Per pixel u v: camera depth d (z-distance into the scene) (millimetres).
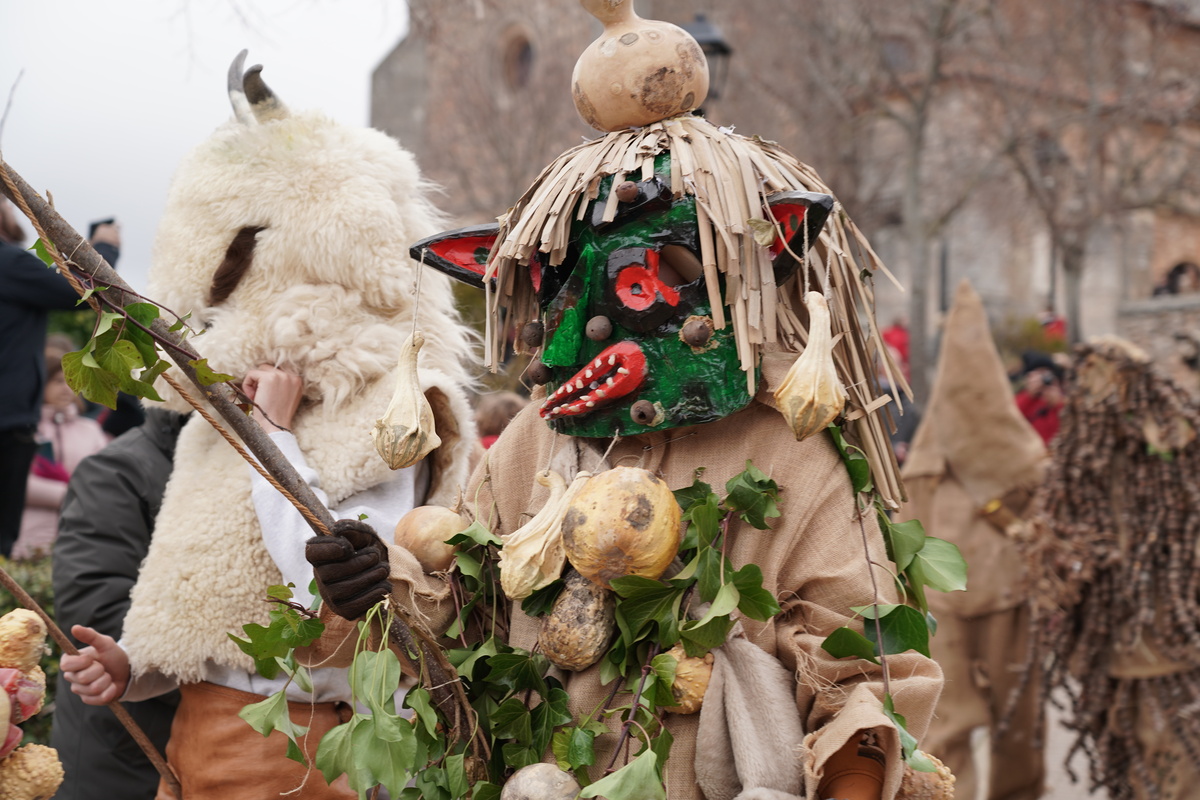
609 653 1653
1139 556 3674
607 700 1630
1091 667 3805
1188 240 22062
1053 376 7246
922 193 16422
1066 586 3781
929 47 13023
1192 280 20141
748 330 1608
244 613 2158
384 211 2297
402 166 2414
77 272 1582
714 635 1557
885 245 19844
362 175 2316
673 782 1643
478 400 4375
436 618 1750
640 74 1694
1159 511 3668
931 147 17297
